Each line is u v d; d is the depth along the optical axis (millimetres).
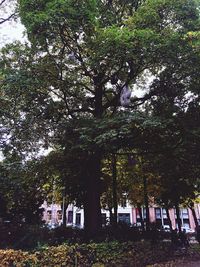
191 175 19109
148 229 21375
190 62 13391
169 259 15391
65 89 15891
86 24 13016
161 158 17781
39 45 14211
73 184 18828
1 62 14867
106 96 17938
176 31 13164
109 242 12352
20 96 14680
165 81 15234
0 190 17625
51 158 17516
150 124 12195
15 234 15820
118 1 16609
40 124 15734
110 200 27344
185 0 13414
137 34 12320
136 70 15219
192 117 14719
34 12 12844
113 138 12148
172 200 24250
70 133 14531
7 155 16828
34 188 19781
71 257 9984
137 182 25516
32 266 8844
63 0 12250
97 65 14359
